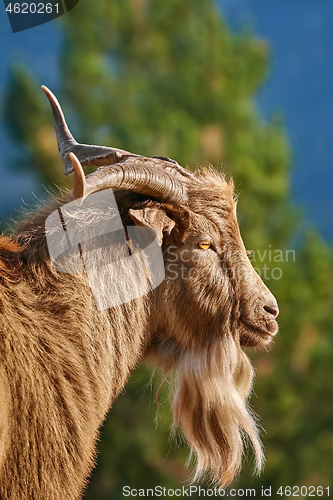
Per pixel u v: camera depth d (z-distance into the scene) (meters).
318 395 36.34
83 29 36.41
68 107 36.09
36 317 10.17
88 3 36.41
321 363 36.03
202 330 11.91
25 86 35.72
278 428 35.78
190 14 38.22
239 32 39.62
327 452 36.00
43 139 35.81
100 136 35.28
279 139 37.59
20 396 9.60
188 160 35.38
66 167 12.37
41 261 10.56
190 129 36.00
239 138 36.72
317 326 36.31
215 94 37.38
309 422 36.28
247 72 38.56
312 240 37.25
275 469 34.34
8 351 9.64
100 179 9.80
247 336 12.37
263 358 35.84
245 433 13.88
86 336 10.48
